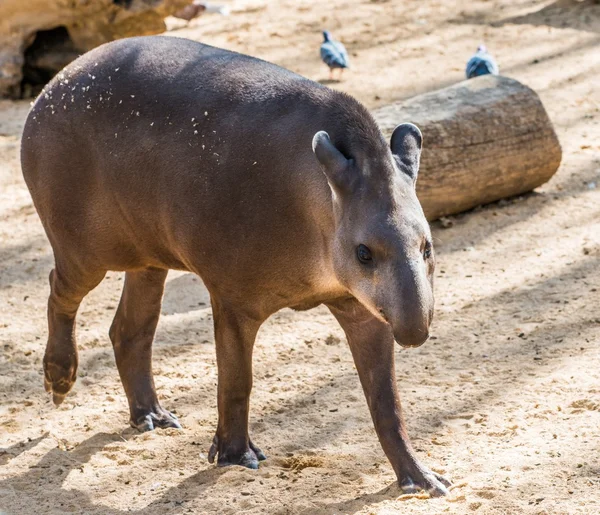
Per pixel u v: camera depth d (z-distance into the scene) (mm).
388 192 11094
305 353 17547
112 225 13828
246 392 13266
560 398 14773
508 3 42375
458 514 11523
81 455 14367
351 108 11883
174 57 13539
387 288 10758
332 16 41625
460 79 33031
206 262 12664
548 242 21531
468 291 19484
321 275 12156
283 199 12016
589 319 17641
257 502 12461
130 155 13172
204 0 43375
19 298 20641
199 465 13844
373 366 12836
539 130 23391
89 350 18172
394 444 12664
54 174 13984
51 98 14086
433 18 40812
